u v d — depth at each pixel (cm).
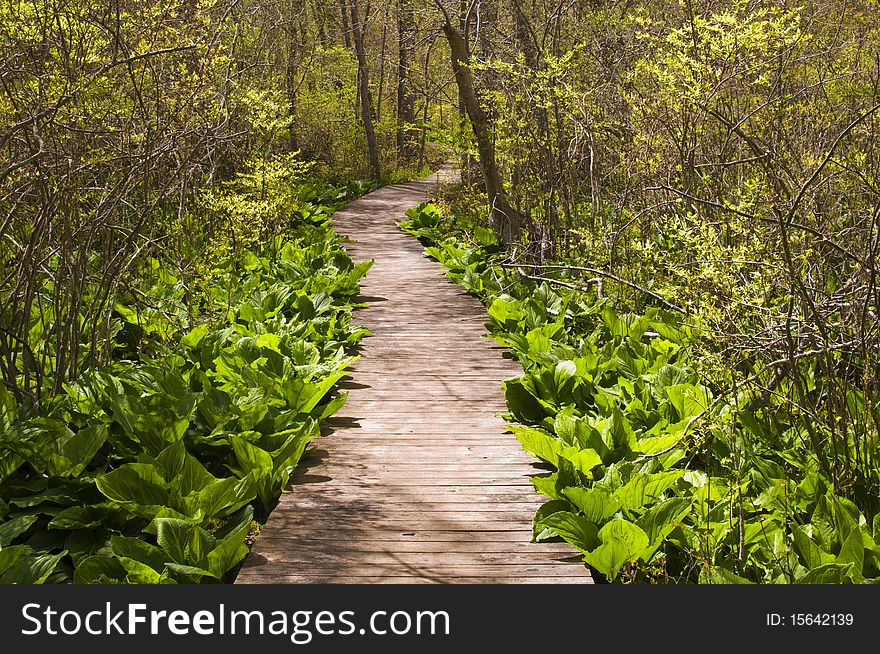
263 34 1348
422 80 2583
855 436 482
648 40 930
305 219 1602
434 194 1825
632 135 962
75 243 621
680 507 419
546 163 1126
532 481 467
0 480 491
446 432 607
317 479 522
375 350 833
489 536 449
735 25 630
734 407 492
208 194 941
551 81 1070
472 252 1183
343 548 435
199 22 725
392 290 1109
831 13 891
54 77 550
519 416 617
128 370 611
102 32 603
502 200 1264
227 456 561
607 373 679
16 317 579
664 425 559
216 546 423
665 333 755
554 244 1110
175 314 788
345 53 2284
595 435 519
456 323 938
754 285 497
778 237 538
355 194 2297
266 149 1259
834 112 787
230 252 1036
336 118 2341
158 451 523
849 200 683
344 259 1123
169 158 679
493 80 1218
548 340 735
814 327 487
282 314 889
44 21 548
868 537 396
